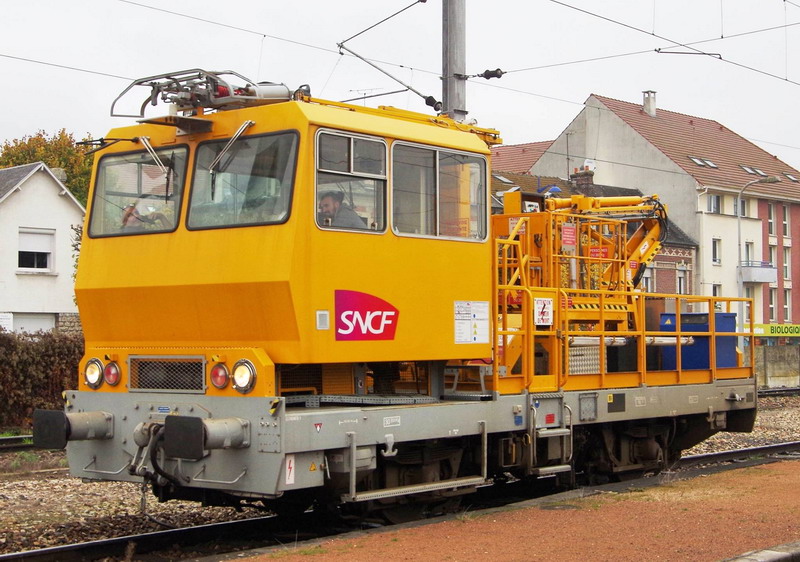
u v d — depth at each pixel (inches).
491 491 494.6
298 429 325.4
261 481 323.6
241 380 329.4
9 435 768.3
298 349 327.3
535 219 491.8
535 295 439.5
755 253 2188.7
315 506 407.5
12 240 1354.6
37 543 364.5
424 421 371.9
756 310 2183.8
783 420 883.4
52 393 827.4
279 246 328.2
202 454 313.9
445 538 325.1
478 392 413.1
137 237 368.5
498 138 438.0
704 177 2046.0
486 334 401.1
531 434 422.6
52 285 1396.4
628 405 486.0
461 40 616.1
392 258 360.5
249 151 343.3
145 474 344.8
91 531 385.1
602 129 2129.7
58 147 2284.7
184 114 365.1
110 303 374.3
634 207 558.9
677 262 1978.3
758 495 408.2
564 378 448.8
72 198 1408.7
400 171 366.9
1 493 468.1
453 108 612.7
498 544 314.5
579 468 501.4
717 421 561.0
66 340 839.7
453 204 390.0
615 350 489.7
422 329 371.9
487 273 404.2
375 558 294.0
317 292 331.9
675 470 526.0
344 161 345.1
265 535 381.4
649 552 300.7
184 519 414.0
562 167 2174.0
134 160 375.9
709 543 313.0
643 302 512.7
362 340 347.6
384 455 358.3
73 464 375.2
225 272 339.6
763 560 285.4
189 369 348.5
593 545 311.6
